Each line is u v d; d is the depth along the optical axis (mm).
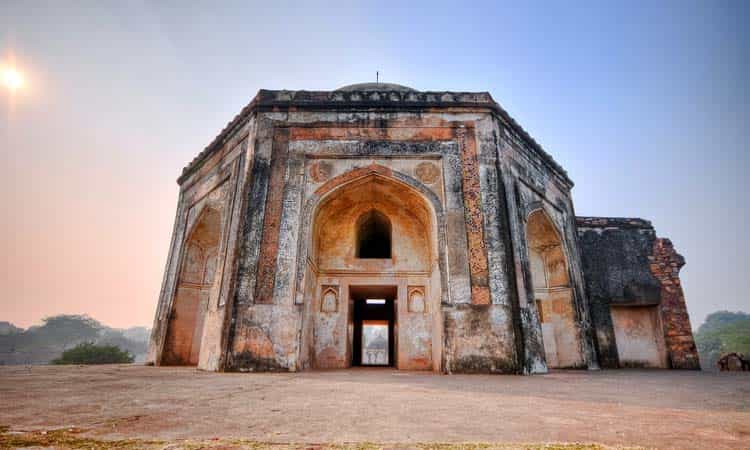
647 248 12039
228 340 6922
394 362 10258
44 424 2119
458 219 7824
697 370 10211
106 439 1765
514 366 6801
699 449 1673
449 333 7062
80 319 66750
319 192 8086
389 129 8508
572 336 10000
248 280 7301
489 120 8523
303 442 1746
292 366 6859
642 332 11547
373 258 10023
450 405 2980
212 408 2740
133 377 5297
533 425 2217
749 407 3002
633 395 3766
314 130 8484
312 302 8477
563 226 10883
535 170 9992
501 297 7242
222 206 9297
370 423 2238
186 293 10258
